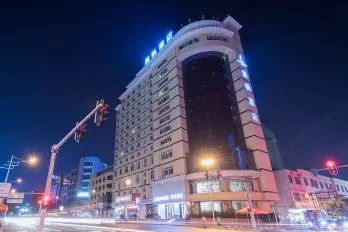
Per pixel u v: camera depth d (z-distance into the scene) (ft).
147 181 204.85
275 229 89.45
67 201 364.58
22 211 402.31
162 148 189.67
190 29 202.80
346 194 217.97
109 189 287.89
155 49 254.68
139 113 247.91
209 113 172.96
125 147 258.57
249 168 152.56
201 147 162.09
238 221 118.93
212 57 196.75
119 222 157.58
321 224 87.92
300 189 161.48
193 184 152.15
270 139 201.87
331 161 60.34
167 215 164.66
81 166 365.81
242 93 178.50
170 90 199.62
